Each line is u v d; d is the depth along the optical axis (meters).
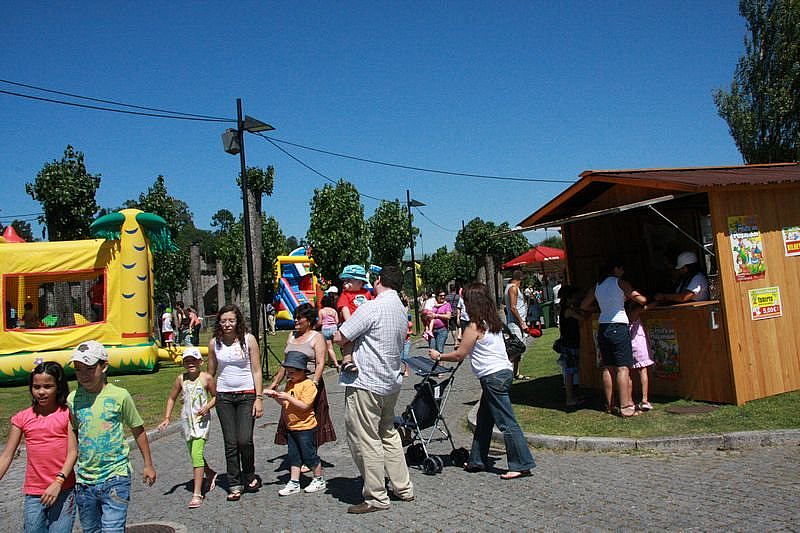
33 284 20.55
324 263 27.14
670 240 10.92
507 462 6.36
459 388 12.27
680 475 5.76
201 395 6.21
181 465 7.91
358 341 5.57
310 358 6.35
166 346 23.00
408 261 42.69
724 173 9.19
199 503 6.03
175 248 18.69
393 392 5.52
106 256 17.14
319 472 6.26
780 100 26.00
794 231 8.68
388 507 5.48
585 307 8.55
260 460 7.81
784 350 8.31
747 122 27.12
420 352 19.77
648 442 6.73
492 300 6.27
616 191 9.84
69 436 4.11
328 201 27.25
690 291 8.34
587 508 5.05
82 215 21.03
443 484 6.07
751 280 8.17
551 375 12.05
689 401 8.34
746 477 5.53
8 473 7.93
